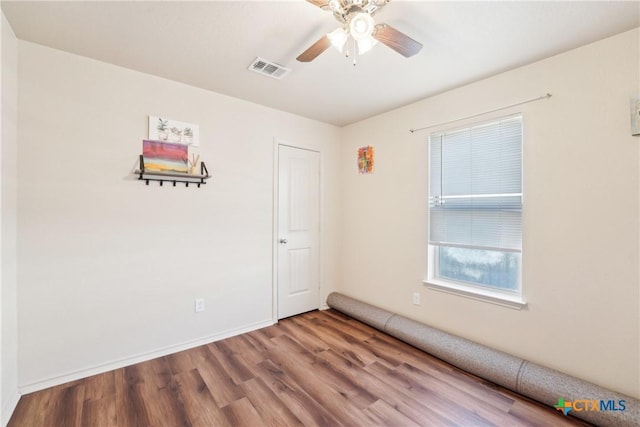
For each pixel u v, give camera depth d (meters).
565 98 2.03
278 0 1.58
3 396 1.68
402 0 1.55
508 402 1.92
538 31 1.81
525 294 2.21
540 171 2.14
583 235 1.96
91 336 2.18
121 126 2.30
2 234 1.69
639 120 1.75
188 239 2.63
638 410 1.62
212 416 1.77
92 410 1.81
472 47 1.99
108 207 2.24
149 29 1.83
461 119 2.60
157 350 2.46
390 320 2.93
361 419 1.76
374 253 3.39
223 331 2.84
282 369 2.29
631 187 1.79
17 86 1.91
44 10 1.65
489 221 2.46
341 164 3.86
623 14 1.65
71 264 2.10
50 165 2.03
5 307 1.72
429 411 1.83
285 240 3.32
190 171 2.62
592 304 1.92
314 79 2.50
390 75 2.41
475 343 2.39
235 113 2.90
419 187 2.94
